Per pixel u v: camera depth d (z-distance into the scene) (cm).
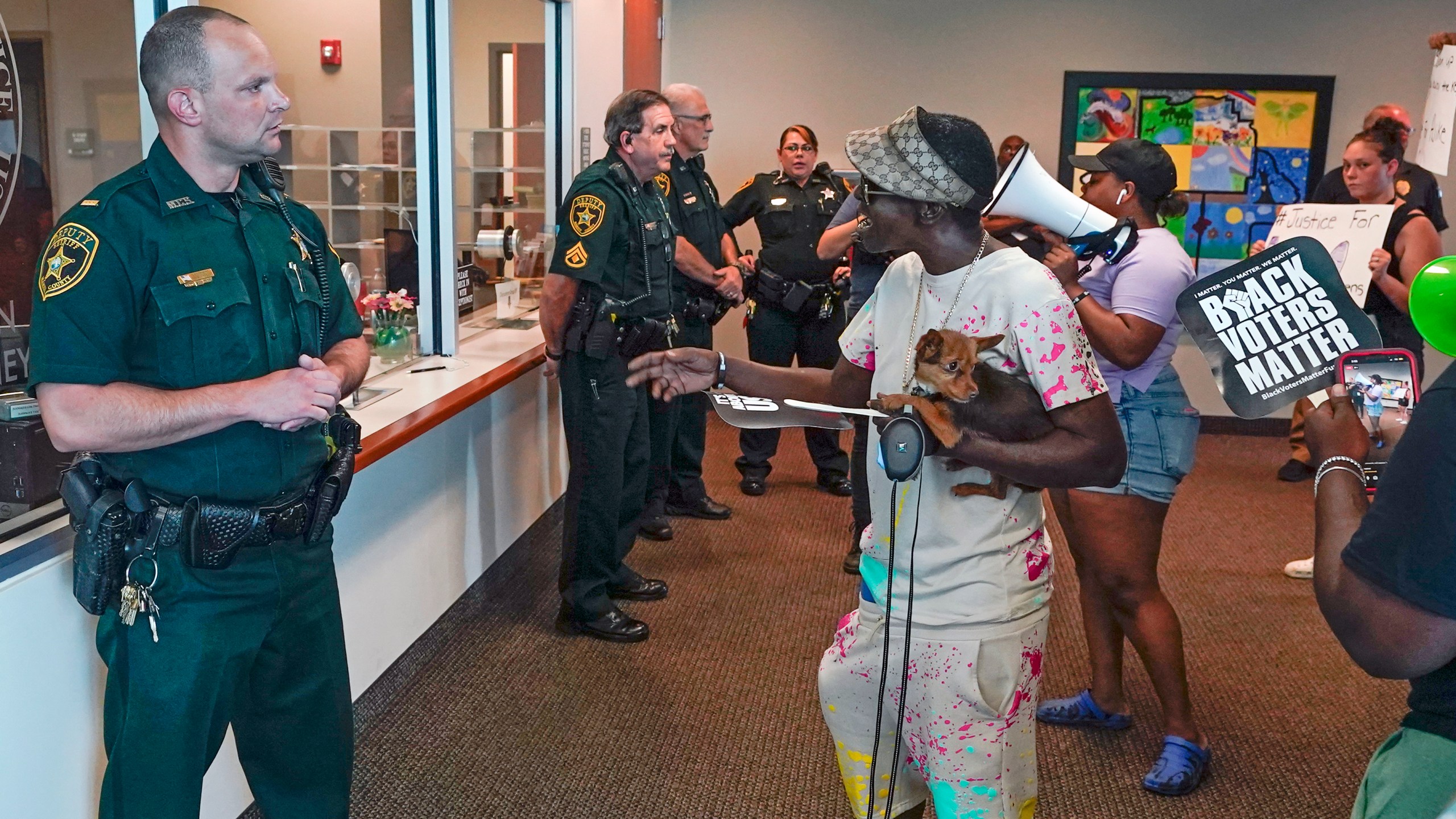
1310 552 436
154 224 168
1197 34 615
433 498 324
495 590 379
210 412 165
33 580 177
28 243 197
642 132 331
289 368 184
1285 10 607
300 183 367
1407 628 111
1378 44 606
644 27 582
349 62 374
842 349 180
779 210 464
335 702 197
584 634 344
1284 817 250
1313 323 167
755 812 250
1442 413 108
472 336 408
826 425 167
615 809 250
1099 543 256
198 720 172
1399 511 111
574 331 320
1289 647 344
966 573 161
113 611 172
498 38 434
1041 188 210
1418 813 117
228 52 167
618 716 293
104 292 161
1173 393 250
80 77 210
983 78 631
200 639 171
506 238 433
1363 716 298
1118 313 239
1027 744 171
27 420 187
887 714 176
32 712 179
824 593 383
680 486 463
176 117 169
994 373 153
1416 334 417
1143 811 252
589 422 327
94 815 195
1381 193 403
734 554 421
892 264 174
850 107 641
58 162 205
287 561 182
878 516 169
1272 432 636
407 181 359
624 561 411
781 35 638
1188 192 625
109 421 157
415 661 316
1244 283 171
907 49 633
